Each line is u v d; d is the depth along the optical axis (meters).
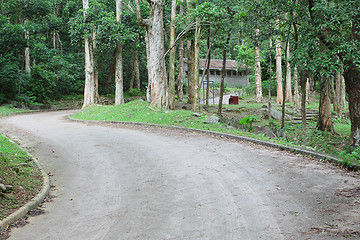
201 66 47.88
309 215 4.75
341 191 5.70
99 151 10.44
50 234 4.57
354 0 10.19
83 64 41.94
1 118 22.22
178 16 19.14
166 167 8.13
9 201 5.54
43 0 32.22
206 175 7.24
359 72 12.59
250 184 6.45
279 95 33.97
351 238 3.95
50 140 12.66
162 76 20.61
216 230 4.45
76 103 38.34
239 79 54.44
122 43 26.55
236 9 16.14
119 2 26.38
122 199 5.99
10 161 7.82
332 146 14.35
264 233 4.27
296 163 7.87
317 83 45.53
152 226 4.70
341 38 10.90
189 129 14.38
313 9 10.65
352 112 13.48
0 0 31.61
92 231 4.63
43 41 41.97
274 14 13.43
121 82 27.31
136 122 17.41
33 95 35.22
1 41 28.25
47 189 6.57
